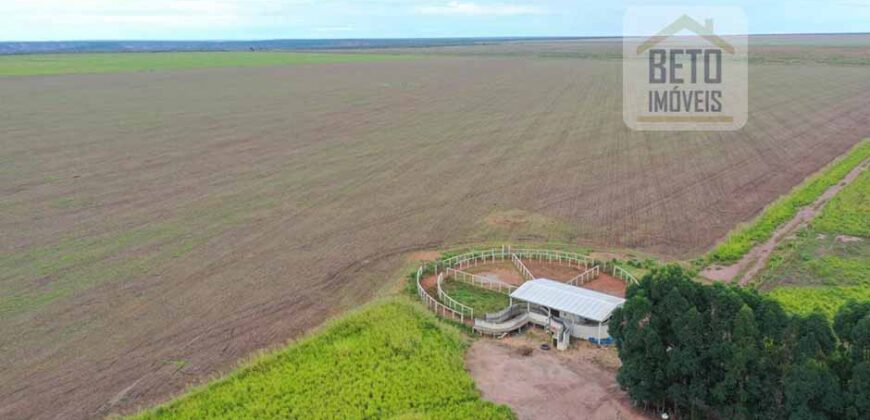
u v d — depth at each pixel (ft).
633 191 184.14
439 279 123.03
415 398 88.43
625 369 84.07
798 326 73.31
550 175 202.28
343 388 90.53
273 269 130.93
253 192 185.57
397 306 112.88
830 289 119.24
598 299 106.11
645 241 145.07
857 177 195.72
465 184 192.95
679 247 141.18
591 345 102.32
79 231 153.38
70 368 96.02
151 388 91.25
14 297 118.83
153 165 216.74
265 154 234.38
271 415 84.89
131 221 160.45
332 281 125.29
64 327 107.96
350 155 232.73
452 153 234.58
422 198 179.11
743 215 162.20
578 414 85.20
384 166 215.92
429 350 99.81
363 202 175.83
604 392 89.97
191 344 102.58
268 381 91.86
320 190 187.62
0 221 160.15
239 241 146.61
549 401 87.97
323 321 109.81
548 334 105.50
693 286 81.41
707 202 173.27
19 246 143.54
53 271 130.11
